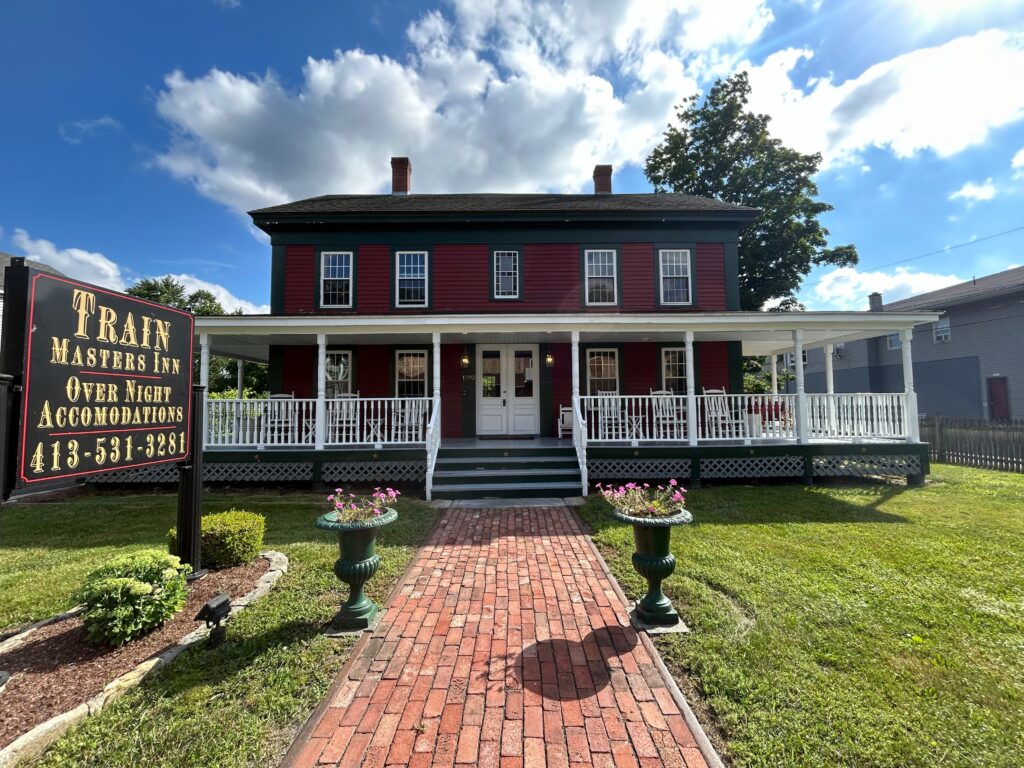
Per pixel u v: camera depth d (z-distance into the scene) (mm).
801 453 9195
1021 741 2379
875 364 23844
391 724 2477
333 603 3893
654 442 9359
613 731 2426
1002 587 4238
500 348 11820
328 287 12023
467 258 12180
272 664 2992
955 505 7348
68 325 3244
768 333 10977
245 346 11906
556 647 3271
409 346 11828
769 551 5176
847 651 3186
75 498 8352
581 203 12984
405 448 9148
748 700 2672
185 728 2406
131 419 3775
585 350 12000
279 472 8977
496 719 2518
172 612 3453
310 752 2270
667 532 3584
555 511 7320
